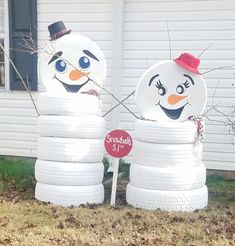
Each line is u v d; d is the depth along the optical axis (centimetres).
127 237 590
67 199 700
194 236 596
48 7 1009
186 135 678
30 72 1022
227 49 923
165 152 677
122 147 705
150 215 660
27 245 563
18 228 617
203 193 702
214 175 935
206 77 937
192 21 937
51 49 753
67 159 702
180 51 948
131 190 703
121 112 979
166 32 952
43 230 607
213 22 927
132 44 970
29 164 966
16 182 836
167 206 680
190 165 689
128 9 967
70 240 581
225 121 930
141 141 695
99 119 717
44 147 711
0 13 1037
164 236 593
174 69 695
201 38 935
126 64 976
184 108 700
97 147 714
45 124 707
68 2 998
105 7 979
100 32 986
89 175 708
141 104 704
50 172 704
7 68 1038
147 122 685
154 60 962
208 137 941
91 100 720
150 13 956
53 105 704
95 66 754
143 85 700
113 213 670
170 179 676
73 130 701
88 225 628
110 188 837
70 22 1001
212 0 923
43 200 716
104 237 590
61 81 757
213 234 604
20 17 1020
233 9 914
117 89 969
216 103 935
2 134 1059
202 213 679
